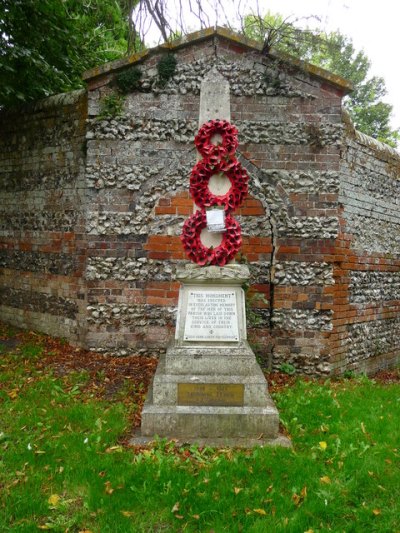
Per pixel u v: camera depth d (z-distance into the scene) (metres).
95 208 6.73
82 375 6.01
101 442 4.19
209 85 4.91
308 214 6.64
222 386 4.39
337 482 3.57
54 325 7.64
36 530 3.02
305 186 6.62
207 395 4.40
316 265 6.64
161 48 6.57
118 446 4.10
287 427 4.59
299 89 6.62
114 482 3.53
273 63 6.54
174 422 4.29
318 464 3.84
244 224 6.64
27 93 8.72
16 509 3.20
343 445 4.21
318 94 6.62
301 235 6.62
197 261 4.73
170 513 3.20
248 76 6.61
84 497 3.38
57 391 5.46
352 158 7.08
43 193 7.74
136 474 3.62
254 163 6.64
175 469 3.71
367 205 7.47
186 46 6.60
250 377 4.45
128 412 4.91
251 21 7.71
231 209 4.79
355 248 7.20
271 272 6.64
